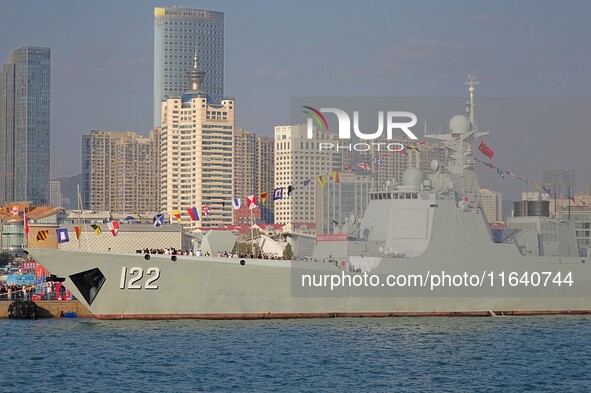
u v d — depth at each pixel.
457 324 168.62
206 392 112.00
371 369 127.19
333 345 144.12
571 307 186.12
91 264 162.62
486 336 156.38
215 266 164.62
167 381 117.69
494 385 118.81
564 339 154.25
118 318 165.25
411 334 156.00
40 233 170.00
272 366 127.56
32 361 130.62
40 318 182.88
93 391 112.44
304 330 156.75
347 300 171.00
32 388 114.25
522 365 132.00
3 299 195.00
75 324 166.38
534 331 162.50
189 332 153.38
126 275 162.88
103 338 148.25
